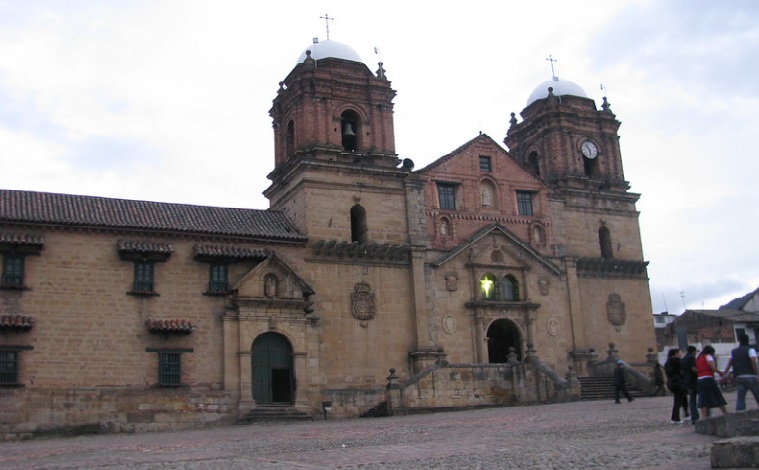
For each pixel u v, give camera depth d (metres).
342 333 44.34
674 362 20.67
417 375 40.69
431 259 47.88
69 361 37.47
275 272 42.47
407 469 14.09
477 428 25.00
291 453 19.02
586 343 51.34
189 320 40.34
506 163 52.28
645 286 54.66
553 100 55.75
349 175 47.03
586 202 54.50
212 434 31.11
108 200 43.31
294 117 49.22
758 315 73.81
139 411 38.09
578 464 13.34
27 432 35.75
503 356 50.88
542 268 50.94
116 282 39.38
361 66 49.94
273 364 41.88
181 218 43.16
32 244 37.44
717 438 15.85
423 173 49.16
